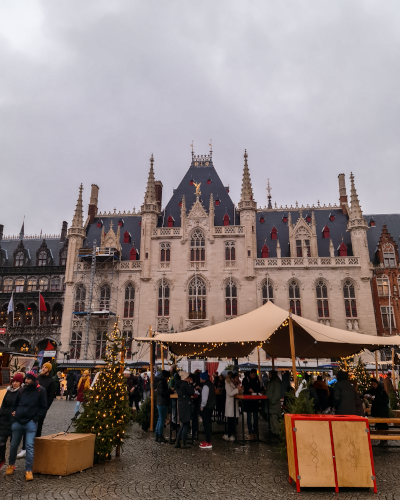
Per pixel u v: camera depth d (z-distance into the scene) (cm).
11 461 1017
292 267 5231
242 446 1434
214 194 6031
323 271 5209
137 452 1320
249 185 5600
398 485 968
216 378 2136
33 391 1025
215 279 5266
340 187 6112
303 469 931
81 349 5181
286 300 5134
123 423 1245
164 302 5275
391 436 1148
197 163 6475
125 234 5838
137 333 5147
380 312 5172
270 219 5959
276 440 1557
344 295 5150
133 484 956
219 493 895
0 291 5838
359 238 5297
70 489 914
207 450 1355
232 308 5162
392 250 5428
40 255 6038
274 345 2052
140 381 2352
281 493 901
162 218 5894
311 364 4300
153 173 5844
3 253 6159
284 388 1791
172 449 1371
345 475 931
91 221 6128
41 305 5306
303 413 1113
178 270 5341
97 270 5459
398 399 2106
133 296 5375
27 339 5381
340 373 1308
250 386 1752
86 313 5141
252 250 5322
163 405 1519
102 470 1083
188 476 1027
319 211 6009
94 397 1246
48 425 1820
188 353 2316
